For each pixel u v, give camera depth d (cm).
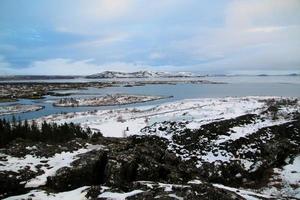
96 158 2938
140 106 10500
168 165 3372
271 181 3475
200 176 3491
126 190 2572
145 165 3084
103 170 2930
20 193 2548
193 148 4291
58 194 2523
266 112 6031
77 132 4712
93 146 3778
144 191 2438
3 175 2614
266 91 16025
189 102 10756
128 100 12525
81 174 2778
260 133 4675
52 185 2650
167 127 5447
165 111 8681
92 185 2741
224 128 4853
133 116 7956
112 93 17362
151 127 5794
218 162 3722
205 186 2542
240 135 4594
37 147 3509
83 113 8800
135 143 4084
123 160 2977
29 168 2845
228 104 9450
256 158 3953
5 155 3189
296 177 3481
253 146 4238
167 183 2930
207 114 7600
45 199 2403
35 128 4438
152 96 14025
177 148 4334
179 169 3378
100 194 2438
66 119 7888
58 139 4234
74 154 3319
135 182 2733
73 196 2483
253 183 3472
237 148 4206
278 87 19812
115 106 10912
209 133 4703
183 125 5391
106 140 4384
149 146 3744
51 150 3394
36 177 2741
